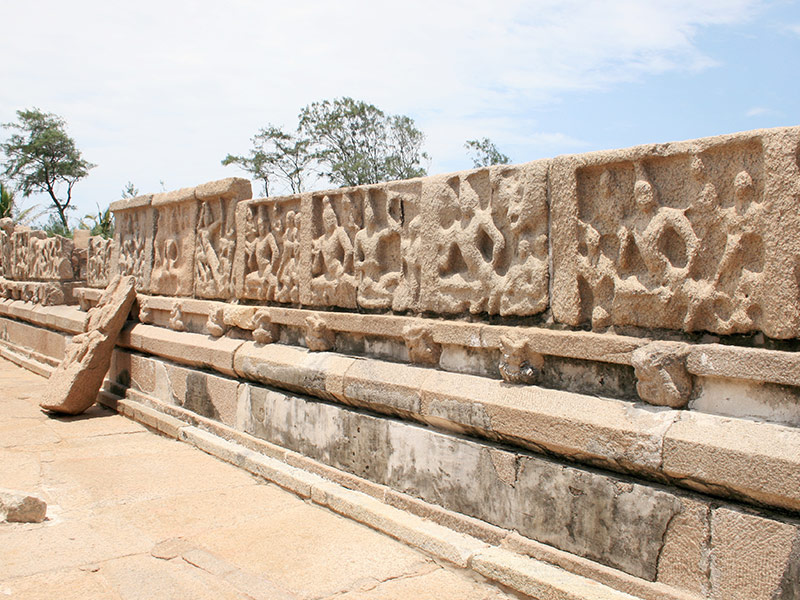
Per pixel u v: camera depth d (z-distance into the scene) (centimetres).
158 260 756
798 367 252
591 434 302
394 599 300
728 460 256
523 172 361
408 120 2633
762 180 273
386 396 412
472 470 358
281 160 2662
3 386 869
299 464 475
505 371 351
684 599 265
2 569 322
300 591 305
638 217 314
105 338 705
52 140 3391
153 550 350
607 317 323
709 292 287
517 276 360
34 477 470
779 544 244
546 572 303
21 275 1270
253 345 564
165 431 612
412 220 436
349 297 480
